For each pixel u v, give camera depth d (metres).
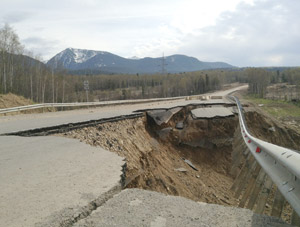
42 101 46.88
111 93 103.25
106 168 5.45
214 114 23.05
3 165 5.75
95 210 3.55
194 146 20.50
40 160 6.17
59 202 3.67
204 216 3.41
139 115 18.31
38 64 52.50
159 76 123.25
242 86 135.25
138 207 3.63
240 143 15.09
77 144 8.22
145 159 12.84
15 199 3.81
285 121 43.47
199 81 115.44
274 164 4.88
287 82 121.75
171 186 12.45
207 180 16.59
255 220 3.30
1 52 43.72
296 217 3.23
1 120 15.09
